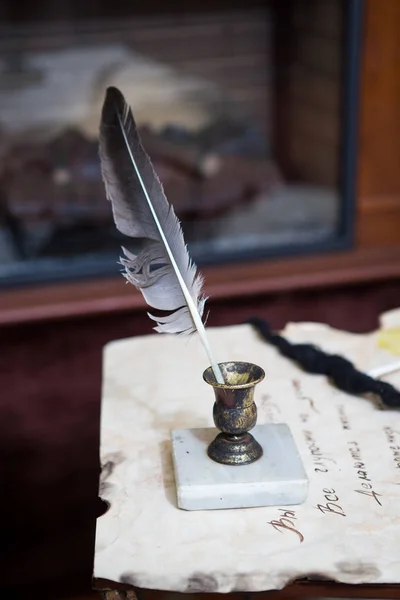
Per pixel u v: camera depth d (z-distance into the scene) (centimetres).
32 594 142
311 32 153
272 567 70
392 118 148
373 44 143
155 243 81
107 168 81
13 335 136
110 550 72
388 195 152
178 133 167
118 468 82
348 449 83
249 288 141
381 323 106
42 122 166
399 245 152
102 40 166
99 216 157
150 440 85
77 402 140
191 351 101
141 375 96
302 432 86
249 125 172
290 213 157
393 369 95
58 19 162
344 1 141
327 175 155
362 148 149
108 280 143
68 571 143
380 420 87
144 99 169
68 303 136
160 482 80
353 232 151
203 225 157
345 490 78
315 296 145
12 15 160
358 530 74
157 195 81
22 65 164
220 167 163
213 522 75
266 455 79
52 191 158
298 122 162
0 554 141
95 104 167
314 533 73
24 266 145
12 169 160
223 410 77
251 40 167
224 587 69
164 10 165
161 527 75
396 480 79
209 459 79
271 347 101
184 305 81
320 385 93
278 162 167
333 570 70
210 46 168
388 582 69
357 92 144
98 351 139
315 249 150
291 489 76
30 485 141
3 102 164
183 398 92
